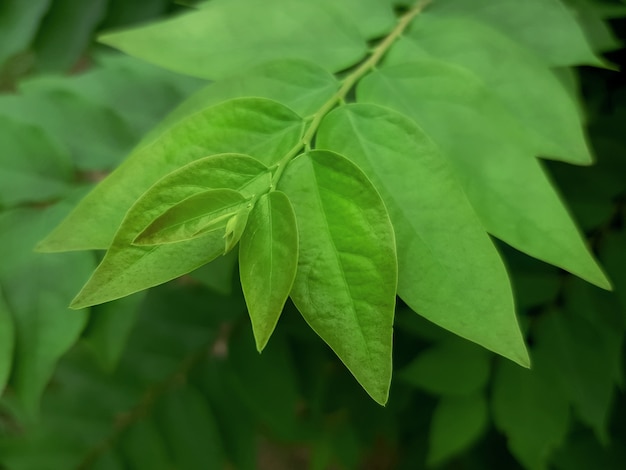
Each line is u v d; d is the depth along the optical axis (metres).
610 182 0.32
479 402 0.32
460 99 0.21
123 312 0.25
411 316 0.33
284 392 0.38
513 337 0.18
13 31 0.37
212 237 0.18
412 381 0.32
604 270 0.31
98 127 0.28
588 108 0.33
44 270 0.25
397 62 0.23
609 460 0.37
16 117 0.28
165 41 0.22
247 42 0.23
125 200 0.19
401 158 0.20
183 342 0.40
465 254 0.19
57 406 0.38
